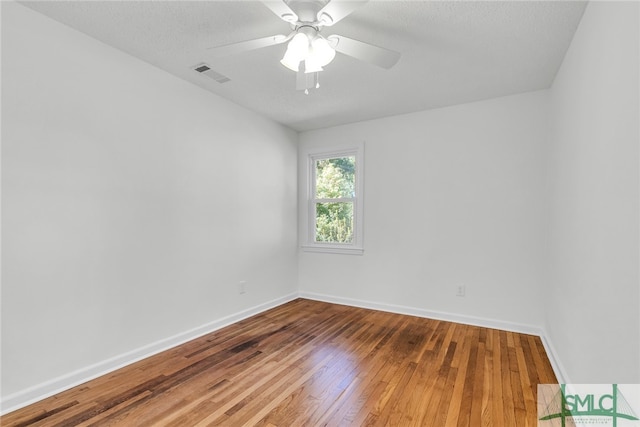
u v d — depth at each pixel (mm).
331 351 2523
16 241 1752
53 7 1785
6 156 1717
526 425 1631
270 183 3750
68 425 1608
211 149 2975
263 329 3020
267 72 2574
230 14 1841
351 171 4012
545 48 2135
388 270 3629
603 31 1410
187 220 2744
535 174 2904
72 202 1989
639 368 1032
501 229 3049
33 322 1814
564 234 2123
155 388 1965
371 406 1789
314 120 3783
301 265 4266
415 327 3082
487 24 1889
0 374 1691
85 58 2053
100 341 2127
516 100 2982
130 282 2311
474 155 3172
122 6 1769
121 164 2254
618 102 1226
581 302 1692
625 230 1148
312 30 1613
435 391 1939
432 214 3381
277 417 1689
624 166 1163
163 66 2482
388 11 1779
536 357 2414
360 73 2559
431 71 2514
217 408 1766
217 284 3039
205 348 2574
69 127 1974
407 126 3521
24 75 1780
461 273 3230
